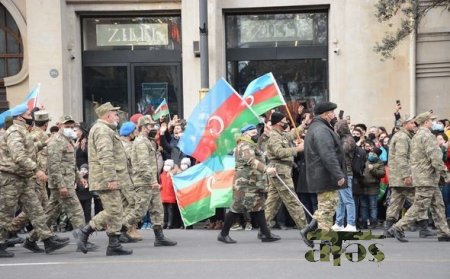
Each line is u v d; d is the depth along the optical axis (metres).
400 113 18.09
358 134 14.31
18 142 10.41
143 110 20.05
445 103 18.48
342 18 18.78
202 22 16.94
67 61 19.59
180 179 13.80
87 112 20.14
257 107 13.30
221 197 13.65
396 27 18.33
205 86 16.98
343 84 18.77
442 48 18.42
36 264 9.70
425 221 12.23
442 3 17.45
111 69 20.11
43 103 19.22
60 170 11.24
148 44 20.03
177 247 11.33
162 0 19.50
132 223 11.66
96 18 20.08
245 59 19.80
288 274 8.50
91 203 14.80
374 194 13.75
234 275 8.49
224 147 12.79
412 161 11.62
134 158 11.75
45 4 19.17
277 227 14.21
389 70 18.53
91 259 10.09
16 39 20.27
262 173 11.48
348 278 8.21
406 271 8.67
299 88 19.62
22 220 11.48
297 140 13.41
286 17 19.69
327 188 9.88
